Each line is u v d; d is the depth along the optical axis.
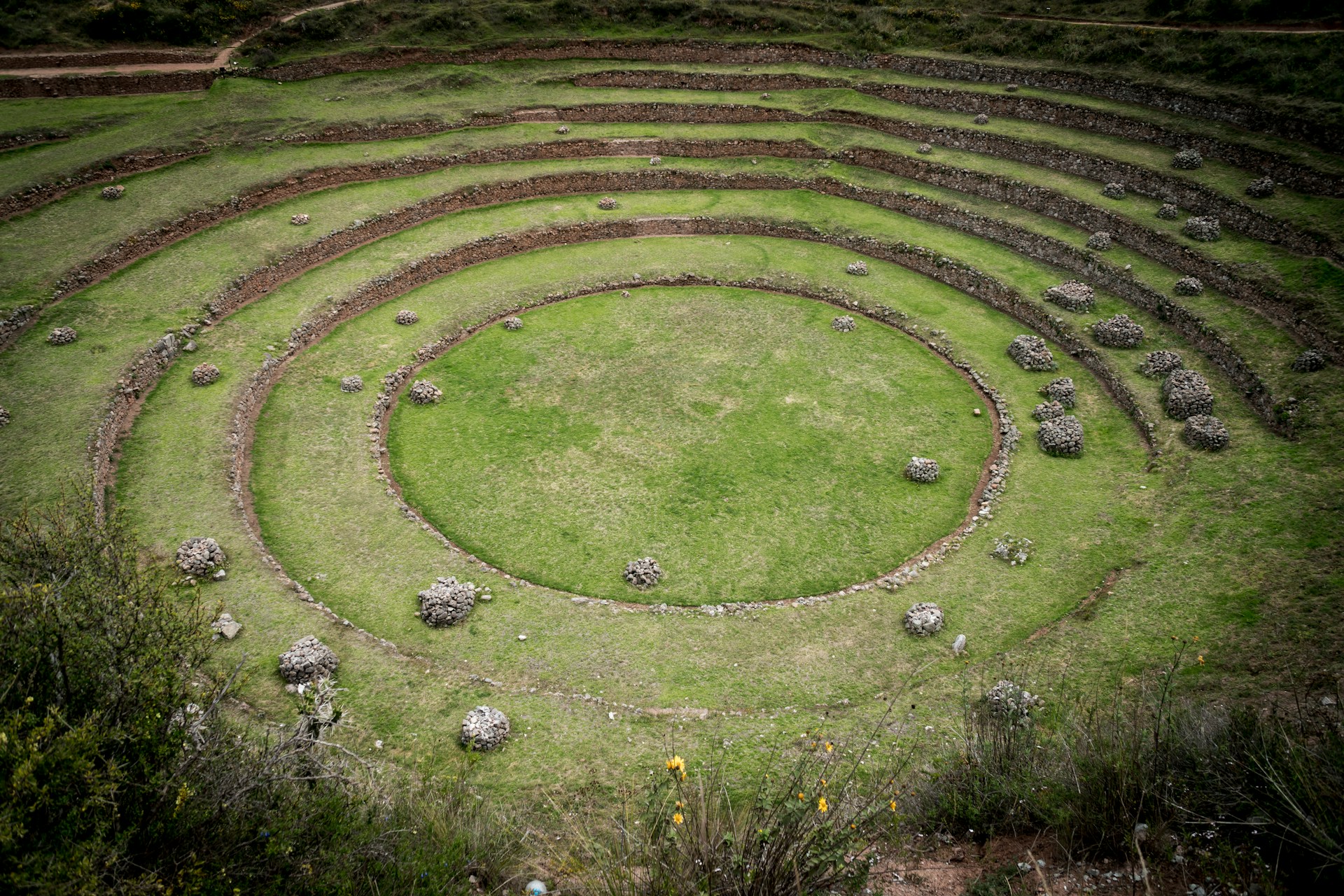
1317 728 13.34
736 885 9.59
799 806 10.37
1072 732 13.39
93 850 8.37
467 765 16.42
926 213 43.66
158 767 9.87
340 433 28.75
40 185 38.06
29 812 8.50
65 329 30.27
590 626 21.28
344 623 20.45
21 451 24.94
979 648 20.44
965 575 23.00
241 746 10.94
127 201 38.78
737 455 28.81
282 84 50.81
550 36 56.91
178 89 49.88
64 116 45.00
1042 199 41.12
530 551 24.53
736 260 41.56
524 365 33.81
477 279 39.31
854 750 16.34
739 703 18.91
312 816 10.27
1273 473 24.52
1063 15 54.78
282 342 32.62
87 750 8.88
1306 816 9.47
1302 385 27.28
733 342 35.69
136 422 27.58
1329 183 35.91
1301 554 20.95
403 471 27.77
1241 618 19.20
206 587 21.22
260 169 42.47
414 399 31.20
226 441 27.02
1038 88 49.69
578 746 17.05
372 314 36.06
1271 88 42.34
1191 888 9.53
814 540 25.08
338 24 54.06
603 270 40.50
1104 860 10.41
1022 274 38.00
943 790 12.37
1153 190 39.78
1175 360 30.56
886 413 31.09
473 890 11.54
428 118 48.50
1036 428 29.55
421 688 18.59
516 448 29.03
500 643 20.56
